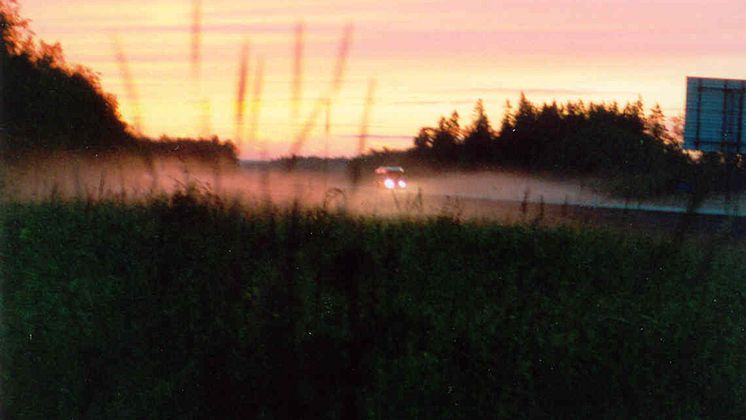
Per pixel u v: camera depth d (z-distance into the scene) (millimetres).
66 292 9594
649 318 9297
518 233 13203
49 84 20562
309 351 7691
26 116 20516
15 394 8062
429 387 7879
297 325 7758
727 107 25609
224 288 8555
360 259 7895
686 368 8594
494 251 12414
